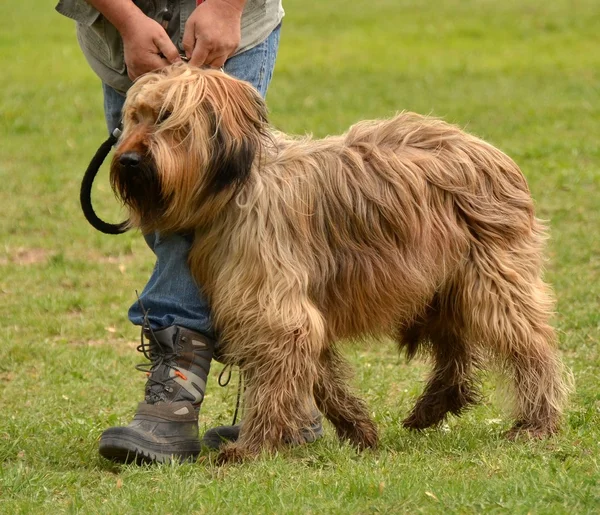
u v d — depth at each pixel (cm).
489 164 897
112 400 1122
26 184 2261
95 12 881
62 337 1402
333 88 3347
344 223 830
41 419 1014
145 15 862
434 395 978
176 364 843
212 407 1095
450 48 4116
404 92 3247
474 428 947
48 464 855
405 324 918
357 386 1101
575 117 2812
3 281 1645
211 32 835
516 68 3638
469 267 890
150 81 805
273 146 841
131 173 779
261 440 816
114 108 930
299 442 863
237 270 802
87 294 1584
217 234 812
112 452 820
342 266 832
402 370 1202
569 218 1898
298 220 809
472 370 981
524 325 895
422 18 4888
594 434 898
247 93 807
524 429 905
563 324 1319
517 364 905
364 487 731
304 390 811
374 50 4131
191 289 842
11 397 1130
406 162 856
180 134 780
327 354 899
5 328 1415
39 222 1981
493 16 4822
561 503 693
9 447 892
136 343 1382
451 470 790
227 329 820
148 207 809
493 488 718
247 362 816
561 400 920
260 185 804
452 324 922
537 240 923
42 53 4206
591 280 1530
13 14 5369
